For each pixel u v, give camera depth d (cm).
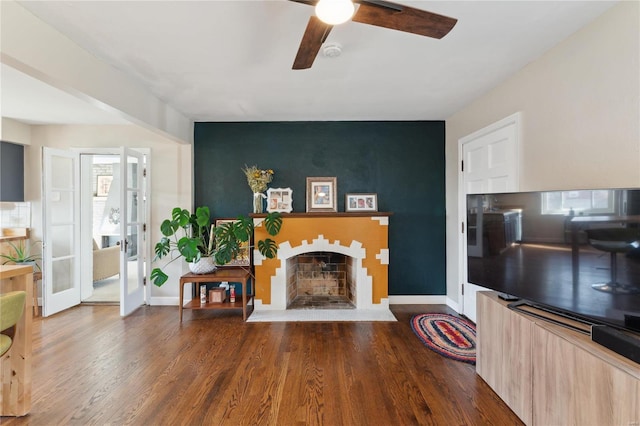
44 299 358
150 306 400
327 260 426
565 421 150
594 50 187
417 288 410
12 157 376
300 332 314
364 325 332
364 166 407
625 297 143
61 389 214
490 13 180
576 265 161
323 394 209
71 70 205
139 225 394
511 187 269
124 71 254
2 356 174
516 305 197
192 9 174
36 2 167
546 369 162
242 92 303
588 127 192
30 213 392
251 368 243
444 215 408
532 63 241
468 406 196
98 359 257
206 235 407
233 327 328
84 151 399
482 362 226
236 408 195
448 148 396
